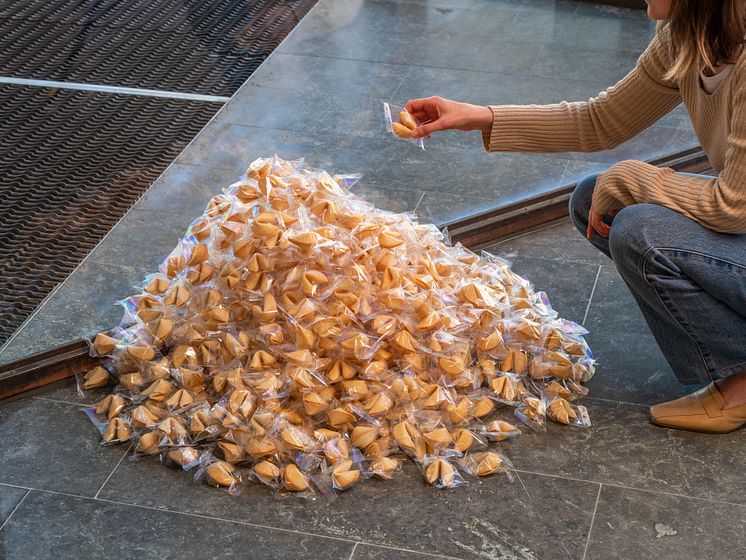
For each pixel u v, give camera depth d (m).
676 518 1.64
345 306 1.84
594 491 1.70
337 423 1.79
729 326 1.69
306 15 3.49
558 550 1.59
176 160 2.69
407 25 3.41
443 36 3.32
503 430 1.81
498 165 2.65
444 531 1.63
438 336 1.87
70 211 2.48
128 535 1.64
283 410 1.80
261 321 1.85
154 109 2.94
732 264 1.63
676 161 2.70
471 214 2.43
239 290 1.89
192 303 1.95
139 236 2.39
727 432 1.80
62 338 2.05
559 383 1.94
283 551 1.60
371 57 3.20
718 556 1.57
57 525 1.66
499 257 2.27
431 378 1.87
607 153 2.72
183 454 1.77
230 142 2.77
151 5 3.59
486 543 1.60
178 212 2.48
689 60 1.52
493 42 3.28
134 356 1.92
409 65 3.15
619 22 3.40
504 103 2.91
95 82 3.08
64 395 1.96
